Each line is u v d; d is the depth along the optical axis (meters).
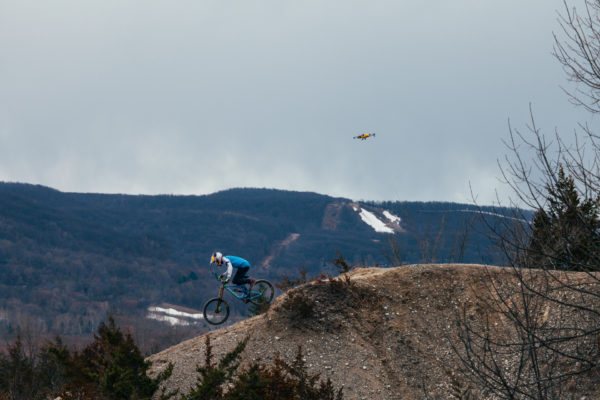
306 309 26.66
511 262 13.33
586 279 21.94
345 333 25.81
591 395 16.56
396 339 25.38
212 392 17.22
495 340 22.31
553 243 12.78
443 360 23.45
